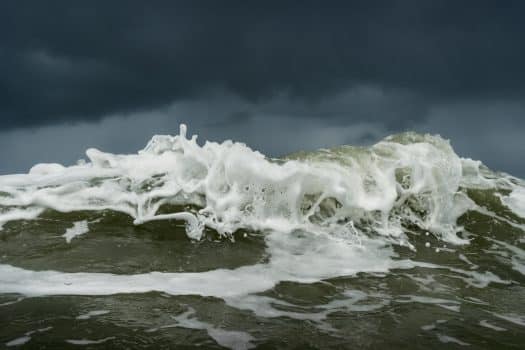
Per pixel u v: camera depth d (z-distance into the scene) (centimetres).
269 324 333
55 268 425
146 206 557
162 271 429
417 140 691
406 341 317
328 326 335
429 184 609
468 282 446
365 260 488
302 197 569
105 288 384
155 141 692
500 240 573
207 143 627
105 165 655
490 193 681
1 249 462
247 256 477
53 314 333
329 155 658
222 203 550
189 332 315
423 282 438
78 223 526
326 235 538
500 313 375
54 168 681
